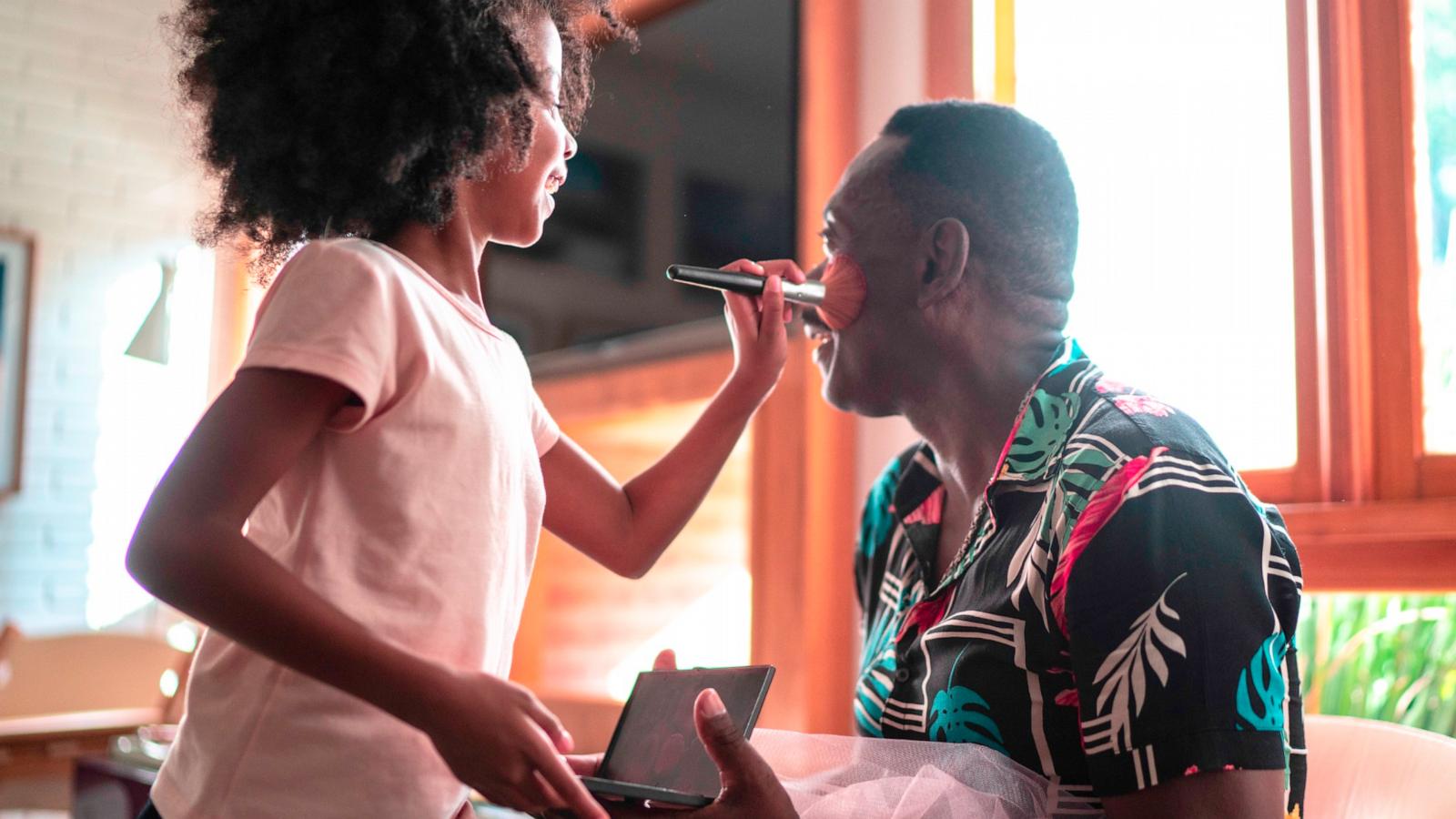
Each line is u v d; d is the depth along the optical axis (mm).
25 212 4293
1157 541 850
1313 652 1761
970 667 938
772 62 2312
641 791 786
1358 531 1481
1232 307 1726
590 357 2670
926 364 1087
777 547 2146
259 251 1030
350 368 760
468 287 944
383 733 799
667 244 2520
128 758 2377
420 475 816
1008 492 997
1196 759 802
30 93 4316
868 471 2076
